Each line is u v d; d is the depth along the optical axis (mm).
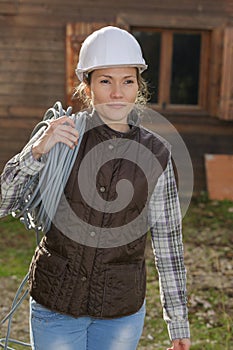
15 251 8008
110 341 2654
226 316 5945
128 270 2604
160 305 6199
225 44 10359
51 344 2617
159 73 10773
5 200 2559
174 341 2824
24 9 10273
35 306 2662
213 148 10984
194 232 8945
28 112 10633
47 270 2580
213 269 7410
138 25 10414
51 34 10367
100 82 2551
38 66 10477
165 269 2803
